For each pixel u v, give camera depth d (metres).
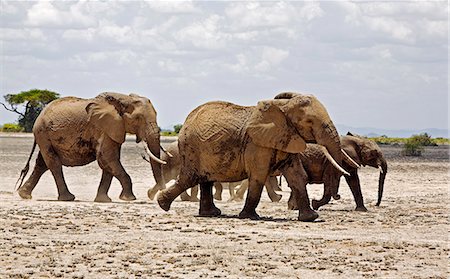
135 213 23.84
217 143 22.84
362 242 18.91
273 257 16.91
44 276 15.03
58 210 24.22
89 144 28.17
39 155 29.42
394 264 16.42
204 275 15.17
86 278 14.89
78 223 21.41
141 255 17.03
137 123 27.88
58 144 28.45
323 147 21.70
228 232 20.09
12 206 25.47
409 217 23.98
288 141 21.95
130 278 14.88
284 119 22.02
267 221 22.38
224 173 23.00
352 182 26.25
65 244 18.25
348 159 22.02
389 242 18.94
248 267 15.91
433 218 23.83
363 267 16.05
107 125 27.73
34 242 18.39
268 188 29.81
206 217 23.22
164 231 20.22
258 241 18.80
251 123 22.33
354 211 25.92
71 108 28.55
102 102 28.00
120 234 19.69
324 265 16.17
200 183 23.59
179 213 24.17
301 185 22.61
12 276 14.95
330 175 25.88
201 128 23.19
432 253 17.62
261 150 22.30
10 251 17.27
